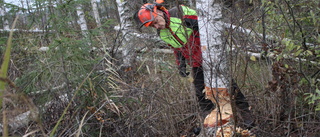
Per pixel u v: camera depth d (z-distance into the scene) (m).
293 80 2.16
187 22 2.42
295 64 2.37
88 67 2.62
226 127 2.22
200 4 2.22
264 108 2.44
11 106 1.92
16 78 2.57
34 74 2.52
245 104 2.40
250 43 2.13
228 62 2.13
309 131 2.14
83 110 2.54
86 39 2.62
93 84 2.55
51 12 2.57
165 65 2.82
